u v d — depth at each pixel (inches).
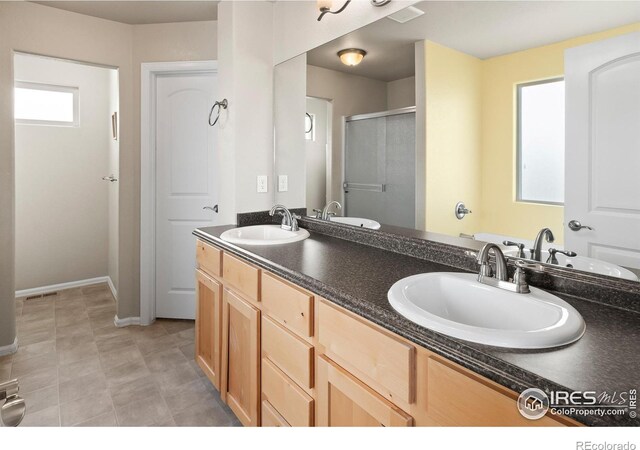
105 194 165.6
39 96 149.9
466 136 58.1
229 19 95.0
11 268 100.7
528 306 40.7
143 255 119.8
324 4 75.9
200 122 119.2
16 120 144.9
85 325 120.6
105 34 112.0
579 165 45.6
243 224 97.7
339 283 48.4
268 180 102.7
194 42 114.4
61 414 75.3
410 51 66.8
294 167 95.8
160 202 121.8
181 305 123.9
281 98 98.8
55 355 100.3
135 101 117.3
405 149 68.8
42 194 150.6
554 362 29.0
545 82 48.8
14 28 98.5
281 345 56.7
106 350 103.4
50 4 102.3
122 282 120.1
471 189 57.6
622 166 42.0
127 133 117.6
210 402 80.4
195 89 118.6
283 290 56.3
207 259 83.1
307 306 50.6
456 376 31.9
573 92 46.0
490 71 55.0
